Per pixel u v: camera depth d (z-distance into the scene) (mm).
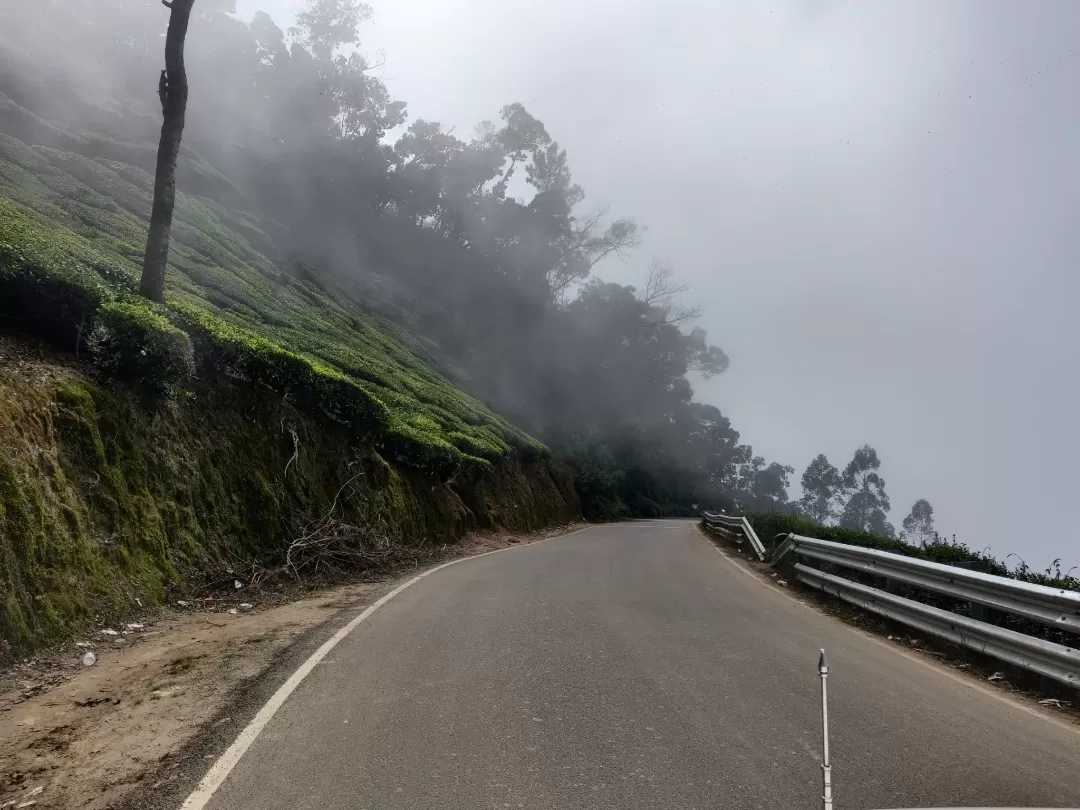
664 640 7918
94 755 4621
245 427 13156
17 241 9914
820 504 100875
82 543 7941
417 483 20250
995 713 5949
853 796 4176
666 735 5066
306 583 11422
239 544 11367
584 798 4074
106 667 6590
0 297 9523
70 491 8195
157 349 10227
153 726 5105
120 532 8734
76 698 5703
